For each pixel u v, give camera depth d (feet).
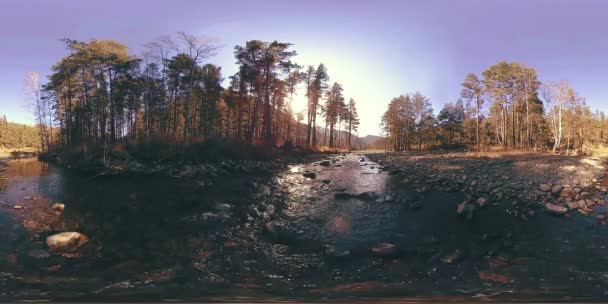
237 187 51.93
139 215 34.60
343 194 45.91
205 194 45.91
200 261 22.66
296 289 18.22
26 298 16.24
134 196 43.93
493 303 15.98
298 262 23.12
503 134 169.48
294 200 44.32
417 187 51.34
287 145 126.11
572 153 108.58
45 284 18.24
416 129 215.92
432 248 26.09
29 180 58.08
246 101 133.28
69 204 38.93
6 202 39.29
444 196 44.39
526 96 146.41
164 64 107.04
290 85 151.84
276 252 25.18
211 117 134.82
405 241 28.07
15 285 18.01
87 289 17.61
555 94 130.11
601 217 32.60
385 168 79.36
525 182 50.90
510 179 54.24
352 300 16.43
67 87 133.39
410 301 16.33
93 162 71.51
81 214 34.42
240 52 107.04
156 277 19.65
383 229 31.60
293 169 80.33
